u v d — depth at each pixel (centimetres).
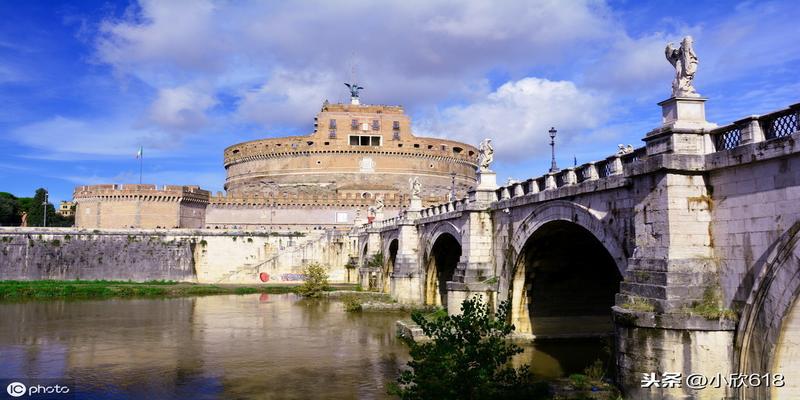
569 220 3014
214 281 9594
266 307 6425
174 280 9450
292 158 12912
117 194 10838
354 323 5197
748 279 2005
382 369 3425
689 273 2131
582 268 3791
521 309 3859
